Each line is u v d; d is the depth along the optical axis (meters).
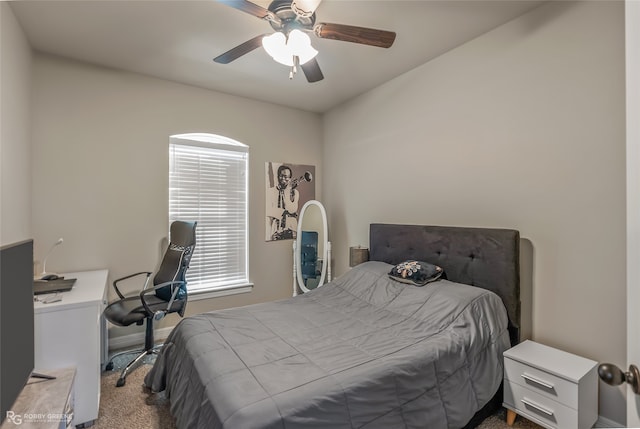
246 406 1.16
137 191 2.94
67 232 2.63
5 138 1.81
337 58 2.66
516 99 2.14
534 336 2.06
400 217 3.04
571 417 1.56
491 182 2.30
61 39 2.33
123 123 2.86
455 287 2.14
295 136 3.92
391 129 3.11
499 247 2.12
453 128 2.55
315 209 3.93
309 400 1.22
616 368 0.65
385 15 2.06
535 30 2.04
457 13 2.06
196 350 1.67
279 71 2.88
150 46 2.44
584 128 1.83
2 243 1.74
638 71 0.68
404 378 1.45
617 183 1.72
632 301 0.70
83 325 1.82
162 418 1.90
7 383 1.13
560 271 1.94
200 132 3.24
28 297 1.36
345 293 2.58
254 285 3.63
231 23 2.13
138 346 2.92
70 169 2.64
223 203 3.46
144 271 2.97
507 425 1.81
